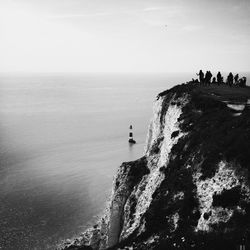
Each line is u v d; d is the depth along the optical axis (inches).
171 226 904.9
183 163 1184.8
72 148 4156.0
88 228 2103.8
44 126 5625.0
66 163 3499.0
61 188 2785.4
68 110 7726.4
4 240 1973.4
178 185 1053.2
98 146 4298.7
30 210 2365.9
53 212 2341.3
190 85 2080.5
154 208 1037.8
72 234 2037.4
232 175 871.1
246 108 1290.6
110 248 1040.8
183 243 763.4
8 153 3843.5
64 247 1859.0
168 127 1690.5
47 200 2536.9
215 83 2342.5
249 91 1925.4
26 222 2196.1
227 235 709.3
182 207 925.8
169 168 1278.3
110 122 6107.3
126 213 1428.4
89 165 3444.9
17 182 2901.1
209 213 815.1
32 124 5792.3
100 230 1737.2
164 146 1581.0
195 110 1561.3
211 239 720.3
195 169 1049.5
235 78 2284.7
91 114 7101.4
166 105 1931.6
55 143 4392.2
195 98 1648.6
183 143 1327.5
